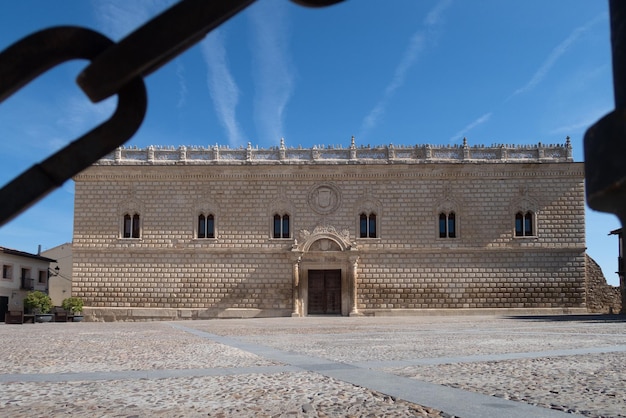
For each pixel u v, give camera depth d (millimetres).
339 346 17672
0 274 53469
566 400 8156
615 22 1645
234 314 47125
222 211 48125
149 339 21734
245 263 47625
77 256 47844
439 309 46906
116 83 1899
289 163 48031
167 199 48250
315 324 34781
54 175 1957
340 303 47594
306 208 48094
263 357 14398
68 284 67812
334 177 48375
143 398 8703
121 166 48125
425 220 47750
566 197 47375
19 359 14383
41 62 1895
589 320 36094
